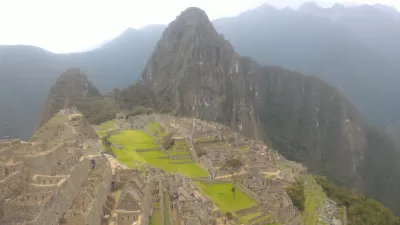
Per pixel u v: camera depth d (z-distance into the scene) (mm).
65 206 51781
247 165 130625
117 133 171000
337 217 124250
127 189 62750
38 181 52500
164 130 183500
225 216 86688
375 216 141875
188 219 67812
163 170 113500
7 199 46250
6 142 65062
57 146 64125
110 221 56250
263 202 99188
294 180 125062
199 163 134000
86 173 67500
